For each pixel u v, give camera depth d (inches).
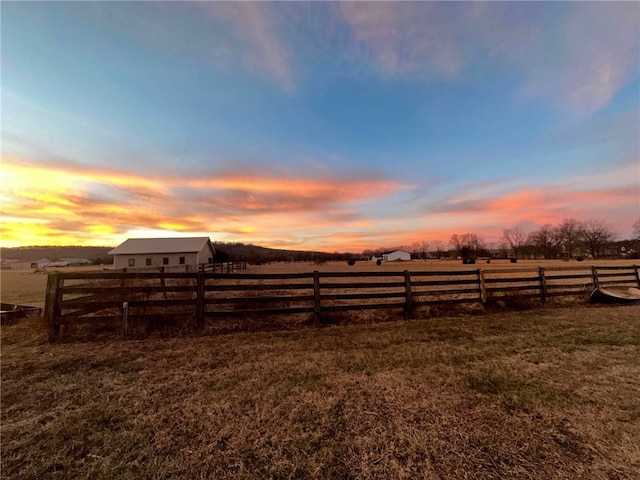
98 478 76.7
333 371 145.4
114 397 120.3
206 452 86.0
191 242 1615.4
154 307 249.9
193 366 153.9
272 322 246.4
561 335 203.5
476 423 98.2
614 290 386.9
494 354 166.4
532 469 77.3
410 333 214.8
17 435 95.0
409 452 84.5
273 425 99.0
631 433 91.7
